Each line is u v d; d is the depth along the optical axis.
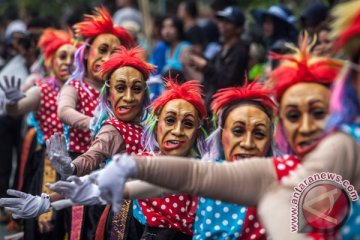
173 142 4.97
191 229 4.95
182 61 9.00
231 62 8.18
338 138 3.14
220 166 3.30
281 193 3.25
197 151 5.09
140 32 11.50
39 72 8.54
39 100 6.92
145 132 5.19
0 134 8.97
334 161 3.14
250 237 4.36
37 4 14.07
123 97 5.53
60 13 14.13
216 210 4.41
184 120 4.98
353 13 3.08
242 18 8.41
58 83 7.05
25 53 9.56
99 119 5.64
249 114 4.42
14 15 14.12
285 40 8.34
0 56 12.74
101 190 3.25
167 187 3.29
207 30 10.05
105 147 5.32
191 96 5.01
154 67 5.65
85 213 6.10
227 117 4.48
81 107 6.36
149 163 3.27
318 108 3.42
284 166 3.33
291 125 3.46
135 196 4.00
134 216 5.18
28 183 7.52
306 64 3.51
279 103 3.55
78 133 6.29
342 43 3.10
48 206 4.21
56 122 6.95
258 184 3.29
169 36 9.37
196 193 3.28
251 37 9.52
